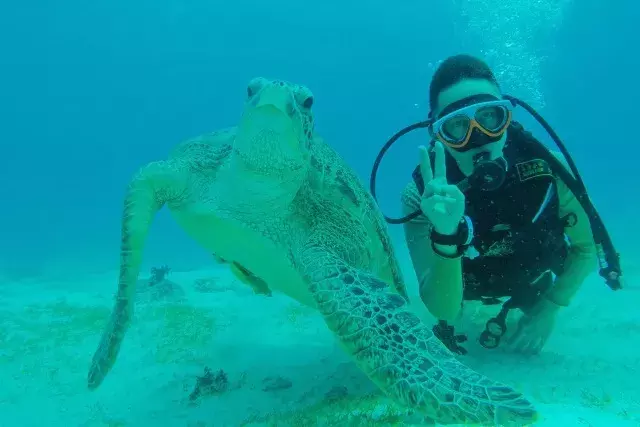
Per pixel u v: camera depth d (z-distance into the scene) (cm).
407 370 72
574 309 170
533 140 107
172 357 140
